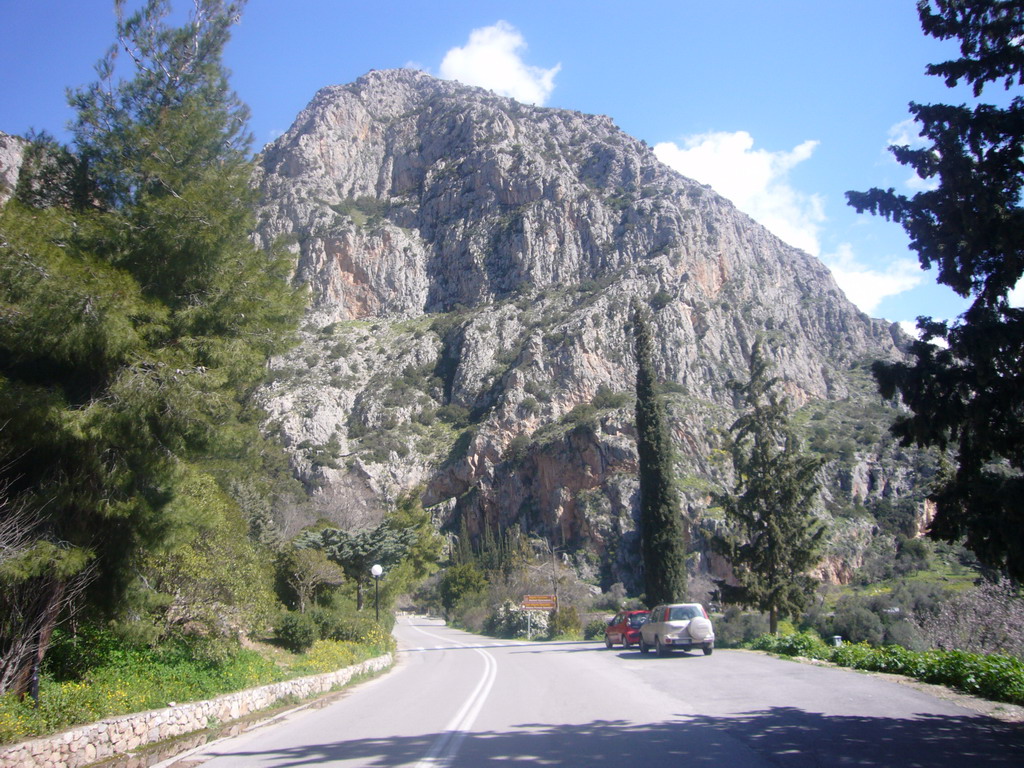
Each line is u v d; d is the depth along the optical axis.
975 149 9.88
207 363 12.35
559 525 76.81
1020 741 8.28
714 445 75.31
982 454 9.53
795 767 7.23
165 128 13.33
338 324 111.31
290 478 61.06
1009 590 23.53
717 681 14.67
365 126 151.75
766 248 124.31
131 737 9.33
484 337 101.38
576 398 89.69
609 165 127.50
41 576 9.92
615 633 28.31
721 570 61.03
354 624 23.45
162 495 11.96
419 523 56.19
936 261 10.23
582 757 7.93
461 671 20.88
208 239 12.37
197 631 15.58
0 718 8.31
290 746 9.72
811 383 96.56
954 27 9.98
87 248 11.94
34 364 10.95
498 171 124.75
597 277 108.38
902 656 15.03
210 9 14.52
